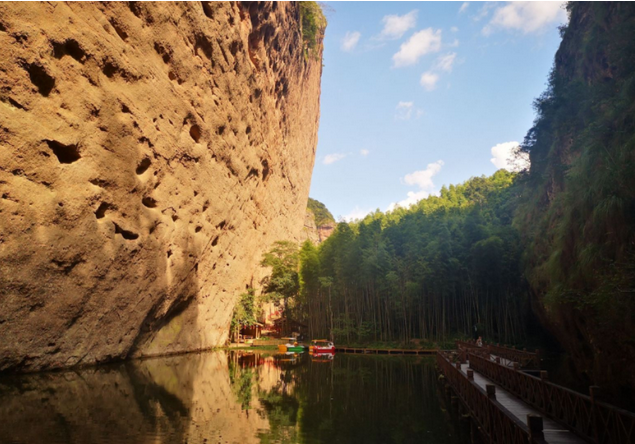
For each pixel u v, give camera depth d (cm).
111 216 2053
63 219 1728
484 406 1032
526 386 1255
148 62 2320
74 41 1789
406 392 1747
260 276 5325
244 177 4006
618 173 1208
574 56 3197
